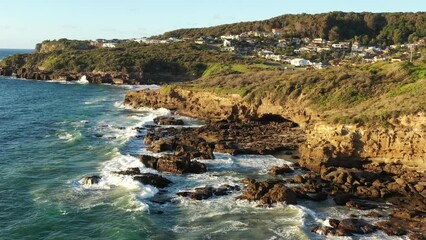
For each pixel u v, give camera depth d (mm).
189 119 79938
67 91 126812
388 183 40469
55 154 50812
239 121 76000
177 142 55781
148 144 57188
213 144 55719
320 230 30531
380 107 51375
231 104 79438
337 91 67750
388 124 45375
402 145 44156
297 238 29438
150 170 44656
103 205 34781
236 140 59188
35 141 57656
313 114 66500
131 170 43281
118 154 50375
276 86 76188
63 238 29328
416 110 44906
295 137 60750
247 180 41312
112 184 39656
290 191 35969
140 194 36875
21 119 75562
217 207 34938
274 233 30250
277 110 73125
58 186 39219
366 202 36844
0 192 37500
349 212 34531
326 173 43094
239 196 37000
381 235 30188
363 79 68188
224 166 47125
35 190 38000
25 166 45500
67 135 61500
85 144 56000
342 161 46875
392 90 62906
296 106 70500
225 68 135750
